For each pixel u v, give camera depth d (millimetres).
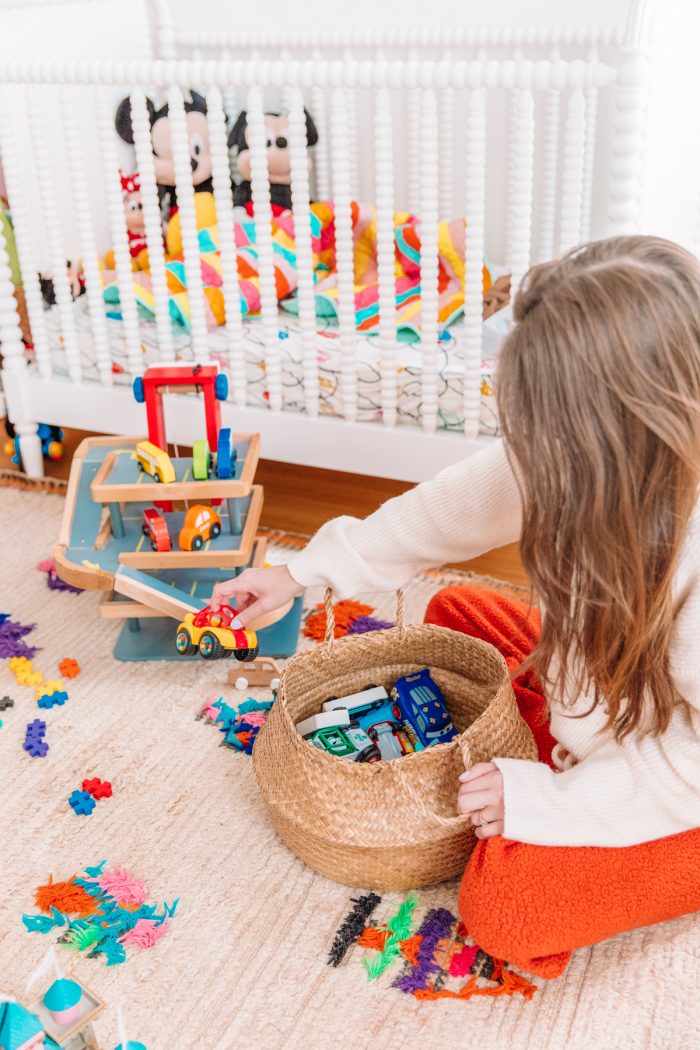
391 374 1800
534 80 1476
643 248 823
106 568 1537
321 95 2500
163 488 1542
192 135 2408
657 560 854
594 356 781
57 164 2309
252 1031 1000
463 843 1113
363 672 1371
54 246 1968
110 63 1749
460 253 2227
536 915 994
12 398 2180
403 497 1219
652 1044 976
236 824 1265
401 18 2465
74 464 1690
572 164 1538
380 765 1072
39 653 1638
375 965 1063
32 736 1413
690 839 1000
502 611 1409
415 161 2525
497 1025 1000
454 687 1343
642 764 969
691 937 1093
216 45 2602
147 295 2047
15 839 1248
